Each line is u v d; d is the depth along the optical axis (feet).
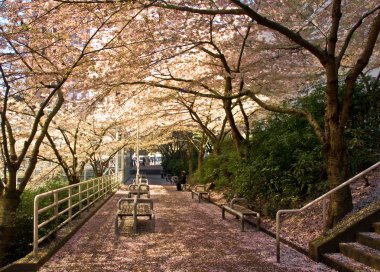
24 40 25.81
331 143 23.26
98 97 35.09
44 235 24.70
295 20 35.63
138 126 70.44
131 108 55.47
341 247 20.21
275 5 34.19
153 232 29.81
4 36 24.06
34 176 56.44
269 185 32.86
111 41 27.76
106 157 76.23
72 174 46.14
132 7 24.08
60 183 52.49
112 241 26.68
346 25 36.14
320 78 42.93
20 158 24.59
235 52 39.37
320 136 24.12
